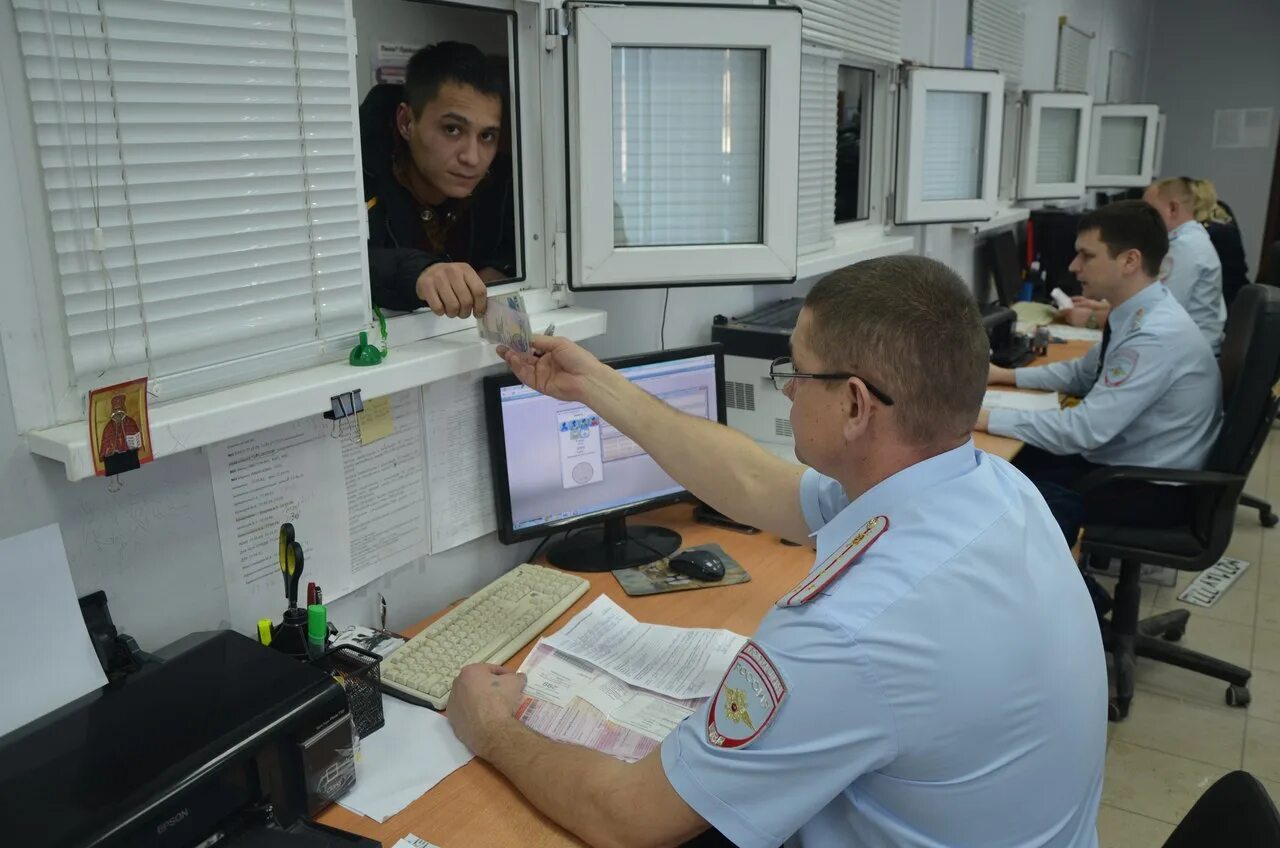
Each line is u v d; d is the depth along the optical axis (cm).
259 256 121
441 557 168
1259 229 789
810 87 270
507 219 171
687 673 140
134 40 103
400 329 149
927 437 101
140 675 110
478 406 169
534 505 173
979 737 93
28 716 100
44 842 85
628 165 174
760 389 215
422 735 128
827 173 289
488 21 159
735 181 181
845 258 289
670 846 103
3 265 99
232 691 108
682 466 152
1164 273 391
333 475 144
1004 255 460
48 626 102
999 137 350
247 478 132
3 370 101
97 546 114
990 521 99
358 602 154
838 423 103
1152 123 570
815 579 100
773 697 94
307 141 123
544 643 149
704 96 175
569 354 155
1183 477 236
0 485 103
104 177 103
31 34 95
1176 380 254
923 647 91
